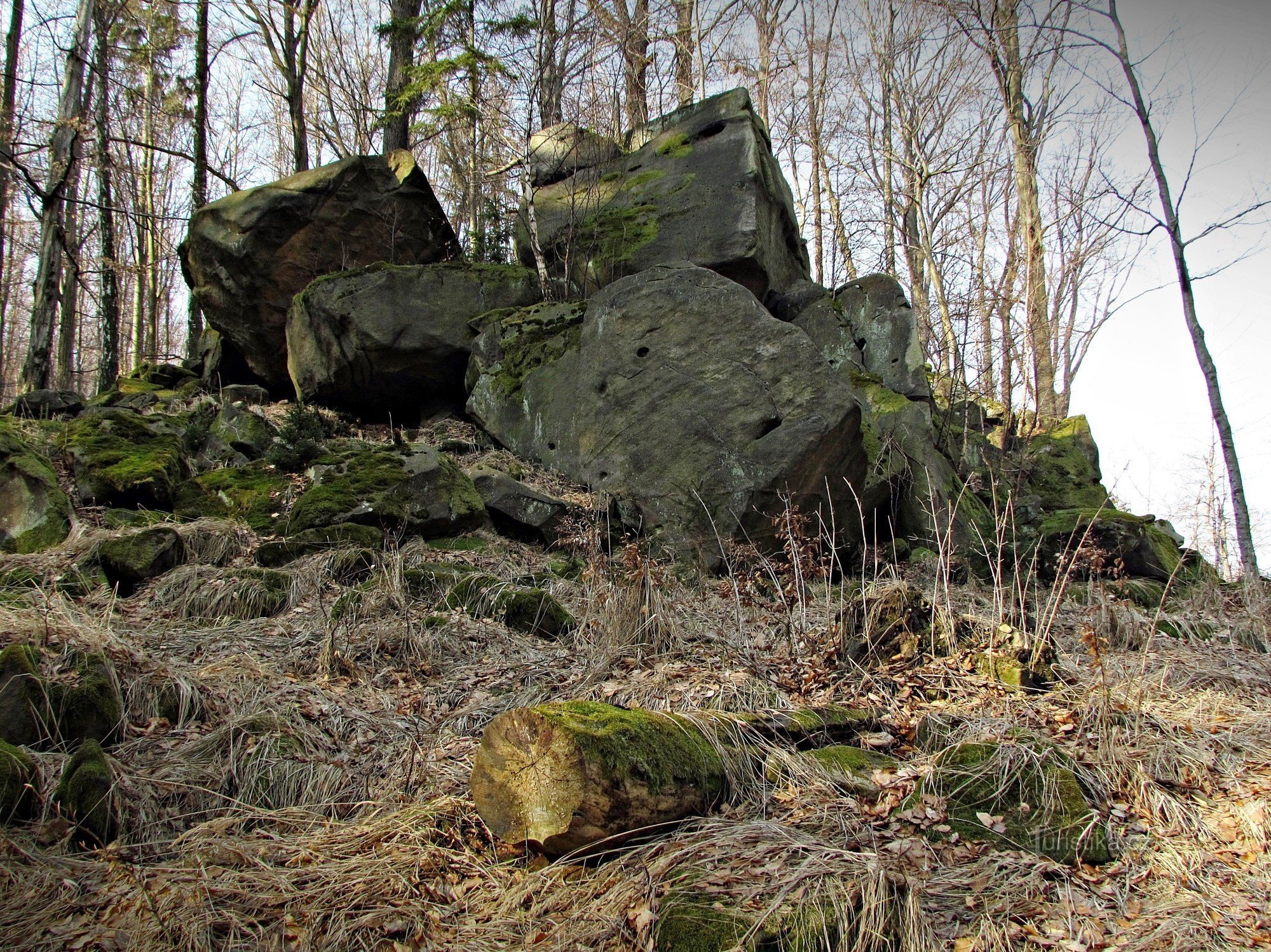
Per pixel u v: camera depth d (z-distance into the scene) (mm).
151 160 21781
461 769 4188
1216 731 4570
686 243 11453
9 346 32625
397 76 15664
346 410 11734
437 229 13078
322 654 5234
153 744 4184
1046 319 16656
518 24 13453
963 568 8859
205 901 3070
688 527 8516
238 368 13289
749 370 8844
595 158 12992
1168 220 9656
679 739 3773
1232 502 9211
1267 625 7273
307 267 12125
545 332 10500
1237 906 3168
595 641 5793
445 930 3076
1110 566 9469
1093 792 3865
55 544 7074
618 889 3146
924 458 9680
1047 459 12531
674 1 17797
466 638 5820
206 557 7020
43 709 4051
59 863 3279
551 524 8547
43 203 14180
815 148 20531
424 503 8008
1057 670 5191
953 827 3631
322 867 3355
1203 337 9539
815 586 7715
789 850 3312
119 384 13383
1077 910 3139
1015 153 17203
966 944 2943
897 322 11164
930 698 4984
